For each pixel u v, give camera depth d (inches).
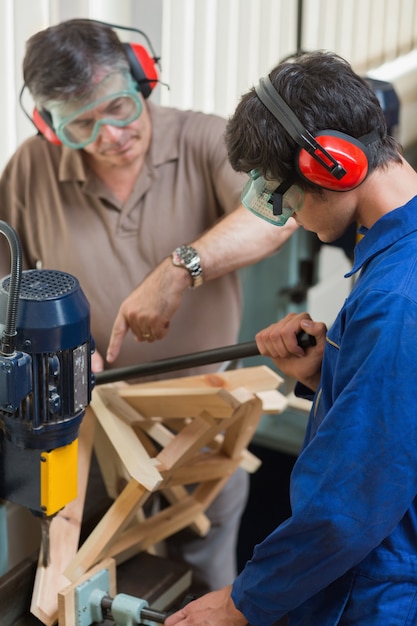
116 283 84.3
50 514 59.1
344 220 51.2
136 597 65.6
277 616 54.1
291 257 122.5
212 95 117.7
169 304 74.2
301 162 47.9
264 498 129.8
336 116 47.4
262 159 48.8
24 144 85.2
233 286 87.7
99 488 85.6
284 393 122.2
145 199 82.9
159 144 82.0
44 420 55.4
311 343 59.9
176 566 70.7
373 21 152.5
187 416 69.8
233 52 119.0
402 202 49.8
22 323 52.7
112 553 67.0
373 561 52.4
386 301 46.3
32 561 65.0
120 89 71.9
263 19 123.0
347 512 47.9
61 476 58.7
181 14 108.2
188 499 77.2
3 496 60.6
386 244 49.4
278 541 51.8
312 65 48.7
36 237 87.5
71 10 96.7
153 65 75.9
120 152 76.3
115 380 69.3
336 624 53.4
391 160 49.9
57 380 55.0
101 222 83.5
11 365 51.8
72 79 70.0
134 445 67.7
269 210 52.9
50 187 84.3
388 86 91.6
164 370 68.1
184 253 74.0
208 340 86.7
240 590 54.6
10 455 58.8
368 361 46.3
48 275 56.8
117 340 75.9
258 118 48.2
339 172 47.5
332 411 47.9
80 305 55.1
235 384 72.4
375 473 46.9
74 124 73.4
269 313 126.8
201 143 81.9
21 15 90.5
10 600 63.2
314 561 50.3
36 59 71.0
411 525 52.0
